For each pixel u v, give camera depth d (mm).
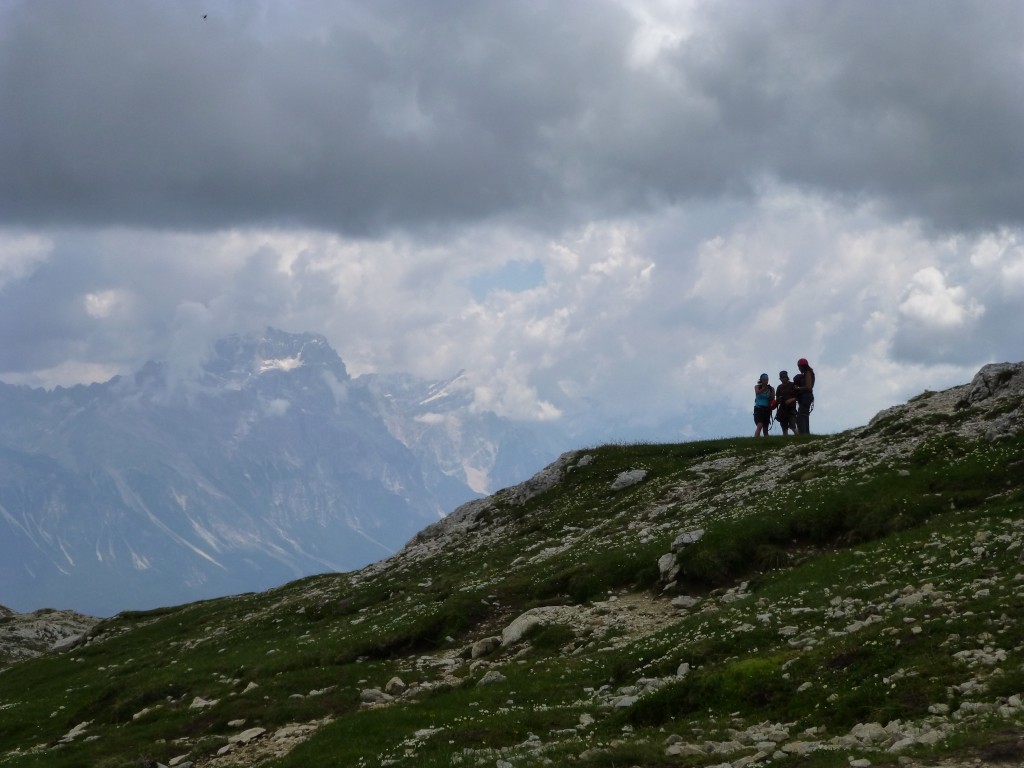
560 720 27031
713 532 45156
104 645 79000
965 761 16531
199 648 63438
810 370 69125
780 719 22734
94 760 36062
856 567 35125
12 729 48625
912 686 21125
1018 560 28484
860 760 17359
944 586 28266
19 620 128250
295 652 49281
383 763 25969
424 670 40750
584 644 38438
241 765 31562
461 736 26766
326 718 35625
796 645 27547
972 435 47375
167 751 34969
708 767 19266
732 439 75125
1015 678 19750
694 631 33031
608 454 78250
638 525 57469
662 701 25703
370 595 63375
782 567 41406
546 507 72250
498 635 44469
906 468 46125
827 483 47750
